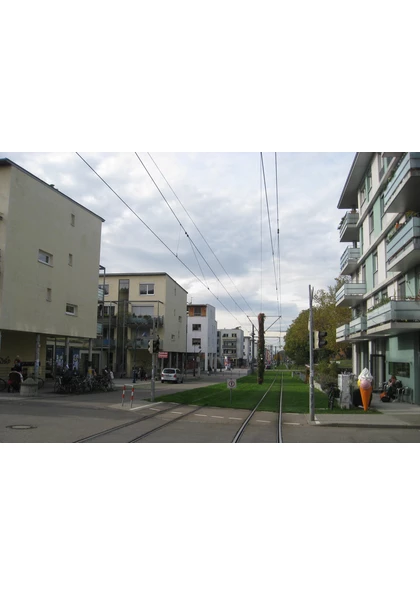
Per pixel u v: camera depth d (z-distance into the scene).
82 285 32.41
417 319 21.97
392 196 21.94
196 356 82.12
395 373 27.27
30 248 26.55
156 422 16.33
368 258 32.78
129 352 56.91
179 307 65.44
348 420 17.77
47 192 28.23
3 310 24.25
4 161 24.67
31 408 17.95
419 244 20.03
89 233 33.41
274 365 144.00
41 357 32.78
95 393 27.30
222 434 13.99
